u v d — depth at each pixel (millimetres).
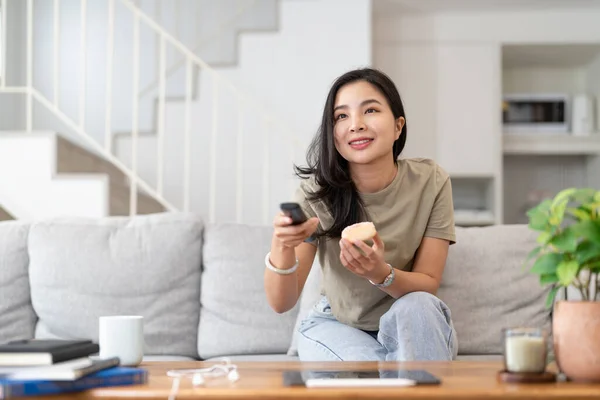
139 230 2480
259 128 4703
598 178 5184
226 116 4738
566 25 4941
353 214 1934
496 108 4984
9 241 2467
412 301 1660
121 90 4902
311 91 4668
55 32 4055
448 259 2371
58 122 5020
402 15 5004
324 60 4668
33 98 5039
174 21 4852
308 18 4684
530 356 1200
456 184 5395
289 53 4691
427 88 4992
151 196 4711
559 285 1276
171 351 2385
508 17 4969
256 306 2396
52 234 2461
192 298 2441
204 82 4773
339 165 1951
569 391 1110
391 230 1952
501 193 4992
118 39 4918
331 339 1892
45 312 2402
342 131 1915
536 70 5480
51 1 5047
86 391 1147
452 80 4984
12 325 2410
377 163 1935
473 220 4973
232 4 4824
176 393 1124
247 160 4707
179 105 4785
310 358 1911
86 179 3873
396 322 1665
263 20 4691
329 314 2025
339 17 4668
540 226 1222
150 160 4836
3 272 2434
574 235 1178
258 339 2367
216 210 4750
